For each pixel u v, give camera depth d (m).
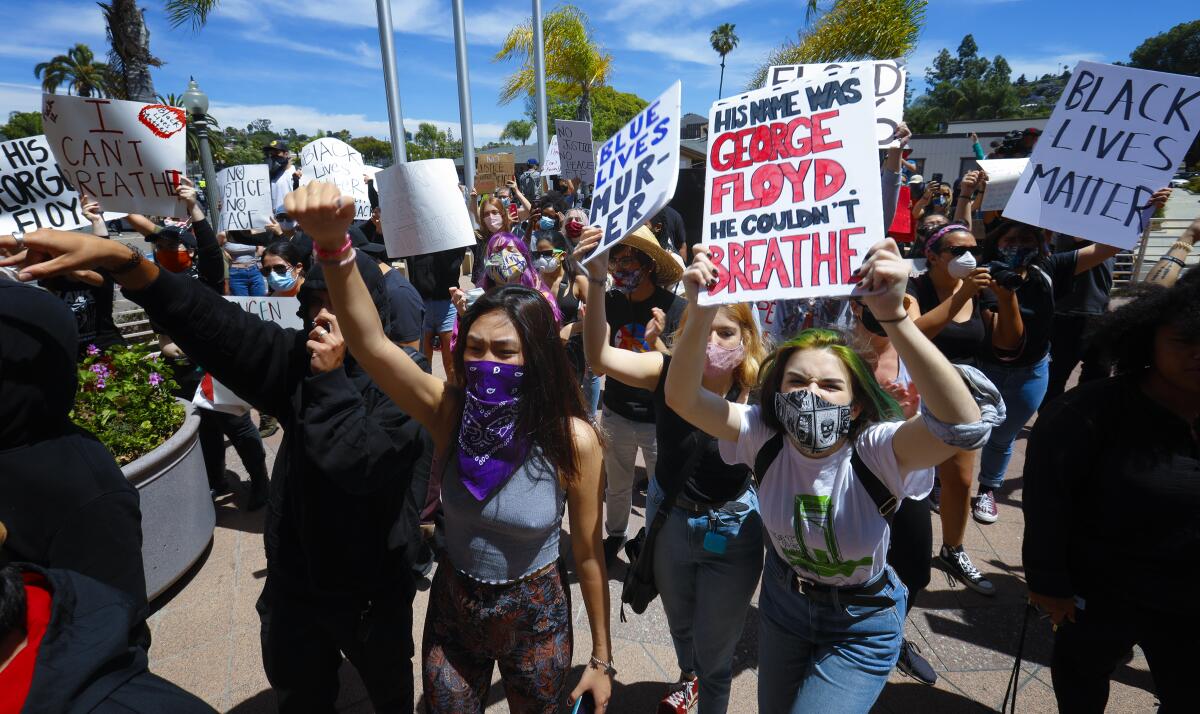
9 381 1.64
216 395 3.32
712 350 2.37
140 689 1.09
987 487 4.21
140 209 2.89
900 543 2.39
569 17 18.33
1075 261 4.15
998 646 3.10
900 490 1.76
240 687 2.86
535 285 4.45
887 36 13.78
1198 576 1.83
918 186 10.04
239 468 5.04
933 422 1.48
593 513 1.94
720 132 1.79
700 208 8.21
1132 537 1.89
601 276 2.13
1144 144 2.90
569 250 5.23
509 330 1.81
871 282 1.45
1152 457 1.82
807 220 1.65
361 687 2.87
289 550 1.95
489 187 11.67
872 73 1.58
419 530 2.12
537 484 1.84
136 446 3.40
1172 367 1.75
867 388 1.80
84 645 1.06
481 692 1.99
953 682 2.88
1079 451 1.93
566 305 4.53
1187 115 2.80
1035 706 2.75
